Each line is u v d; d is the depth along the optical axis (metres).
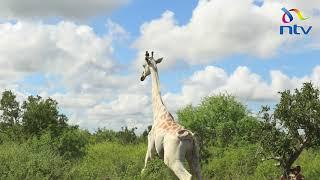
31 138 19.94
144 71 12.49
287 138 16.25
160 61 12.44
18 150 14.77
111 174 14.18
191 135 10.72
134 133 38.97
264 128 16.70
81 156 20.70
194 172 10.77
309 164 18.81
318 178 17.50
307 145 16.36
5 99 21.33
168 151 10.57
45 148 17.83
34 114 20.47
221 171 19.23
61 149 19.80
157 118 11.49
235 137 25.16
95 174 14.08
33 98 21.03
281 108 16.33
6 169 12.65
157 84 12.05
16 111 21.45
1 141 20.48
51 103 20.95
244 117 28.67
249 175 18.39
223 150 22.73
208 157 20.61
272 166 17.98
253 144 20.77
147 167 12.73
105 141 33.56
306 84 16.31
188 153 10.75
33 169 12.66
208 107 30.23
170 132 10.76
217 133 27.19
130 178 13.23
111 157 22.91
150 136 11.45
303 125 16.16
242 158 19.89
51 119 20.61
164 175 12.75
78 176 13.55
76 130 21.25
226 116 29.42
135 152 25.17
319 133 16.06
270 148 16.55
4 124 21.22
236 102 30.30
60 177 13.06
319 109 15.95
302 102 16.23
